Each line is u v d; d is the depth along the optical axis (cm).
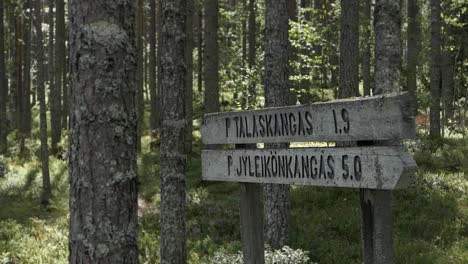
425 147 1675
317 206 1259
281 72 966
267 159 491
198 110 3203
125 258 337
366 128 383
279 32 963
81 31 330
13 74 3594
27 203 1628
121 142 336
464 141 1764
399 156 362
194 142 2330
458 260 861
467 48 2652
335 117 412
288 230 995
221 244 1088
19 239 1209
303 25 1263
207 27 1930
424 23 1958
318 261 935
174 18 838
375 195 396
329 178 421
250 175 514
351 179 401
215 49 1934
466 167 1449
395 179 363
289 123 460
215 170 565
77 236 334
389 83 801
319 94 2070
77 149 333
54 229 1291
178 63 839
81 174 332
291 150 460
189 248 1065
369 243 416
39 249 1130
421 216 1105
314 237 1039
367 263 418
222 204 1384
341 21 1217
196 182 1650
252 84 1619
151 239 1144
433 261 862
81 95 331
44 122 1655
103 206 329
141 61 2869
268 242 991
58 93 2553
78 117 332
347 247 972
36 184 1875
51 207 1560
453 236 990
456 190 1277
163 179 838
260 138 497
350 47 1207
